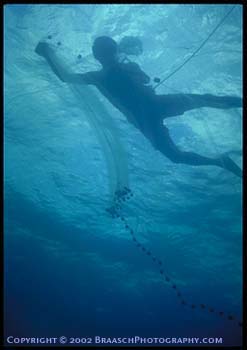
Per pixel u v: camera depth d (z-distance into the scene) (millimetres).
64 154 13219
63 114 11297
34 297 24031
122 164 6754
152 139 6531
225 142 10781
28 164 14266
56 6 8102
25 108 11359
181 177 13336
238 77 9008
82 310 24469
